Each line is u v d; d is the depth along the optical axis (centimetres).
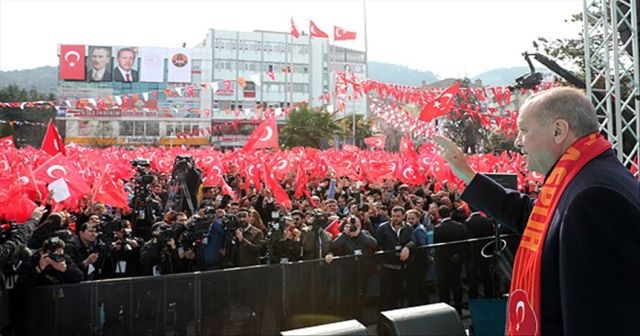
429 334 361
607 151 164
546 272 157
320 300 668
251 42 8606
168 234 721
